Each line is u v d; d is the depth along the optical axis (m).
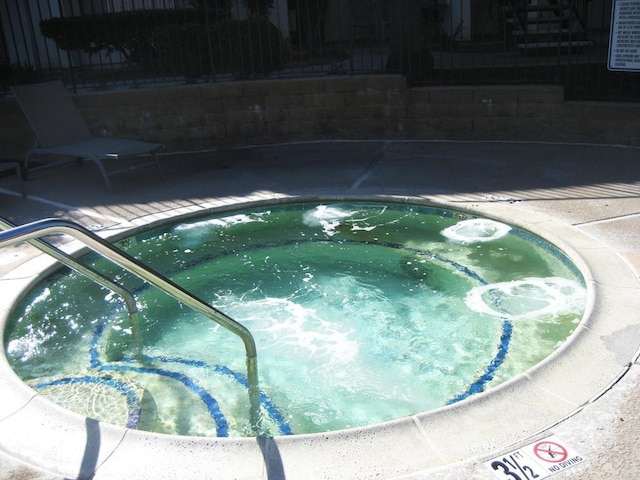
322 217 6.27
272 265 5.34
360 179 7.04
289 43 10.44
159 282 3.38
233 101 8.73
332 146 8.60
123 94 8.57
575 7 10.88
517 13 10.80
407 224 6.01
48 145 7.30
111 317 4.62
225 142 8.90
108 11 12.79
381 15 9.81
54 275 5.14
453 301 4.59
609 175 6.65
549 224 5.39
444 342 4.09
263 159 8.16
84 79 10.14
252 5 12.34
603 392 3.10
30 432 3.02
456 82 8.60
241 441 2.86
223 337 4.30
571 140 7.99
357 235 5.83
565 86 8.03
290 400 3.60
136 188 7.21
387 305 4.61
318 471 2.67
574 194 6.12
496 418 2.94
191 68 9.20
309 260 5.40
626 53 7.14
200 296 4.86
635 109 7.54
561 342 3.95
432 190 6.51
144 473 2.71
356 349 4.07
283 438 2.87
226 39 9.21
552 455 2.70
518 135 8.21
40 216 6.35
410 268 5.15
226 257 5.52
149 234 6.02
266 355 4.04
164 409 3.53
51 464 2.79
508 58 10.82
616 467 2.63
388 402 3.55
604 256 4.67
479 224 5.82
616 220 5.39
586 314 3.83
